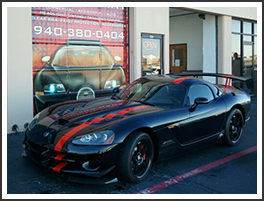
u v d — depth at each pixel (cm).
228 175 445
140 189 387
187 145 473
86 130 388
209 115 511
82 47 758
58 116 441
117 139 377
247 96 626
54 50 709
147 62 886
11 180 400
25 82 635
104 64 805
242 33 1278
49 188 381
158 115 434
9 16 607
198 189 393
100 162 372
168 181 416
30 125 453
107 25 805
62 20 719
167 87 509
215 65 1169
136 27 845
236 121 591
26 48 632
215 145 593
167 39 926
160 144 430
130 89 536
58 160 384
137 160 402
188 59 1380
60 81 724
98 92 797
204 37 1191
